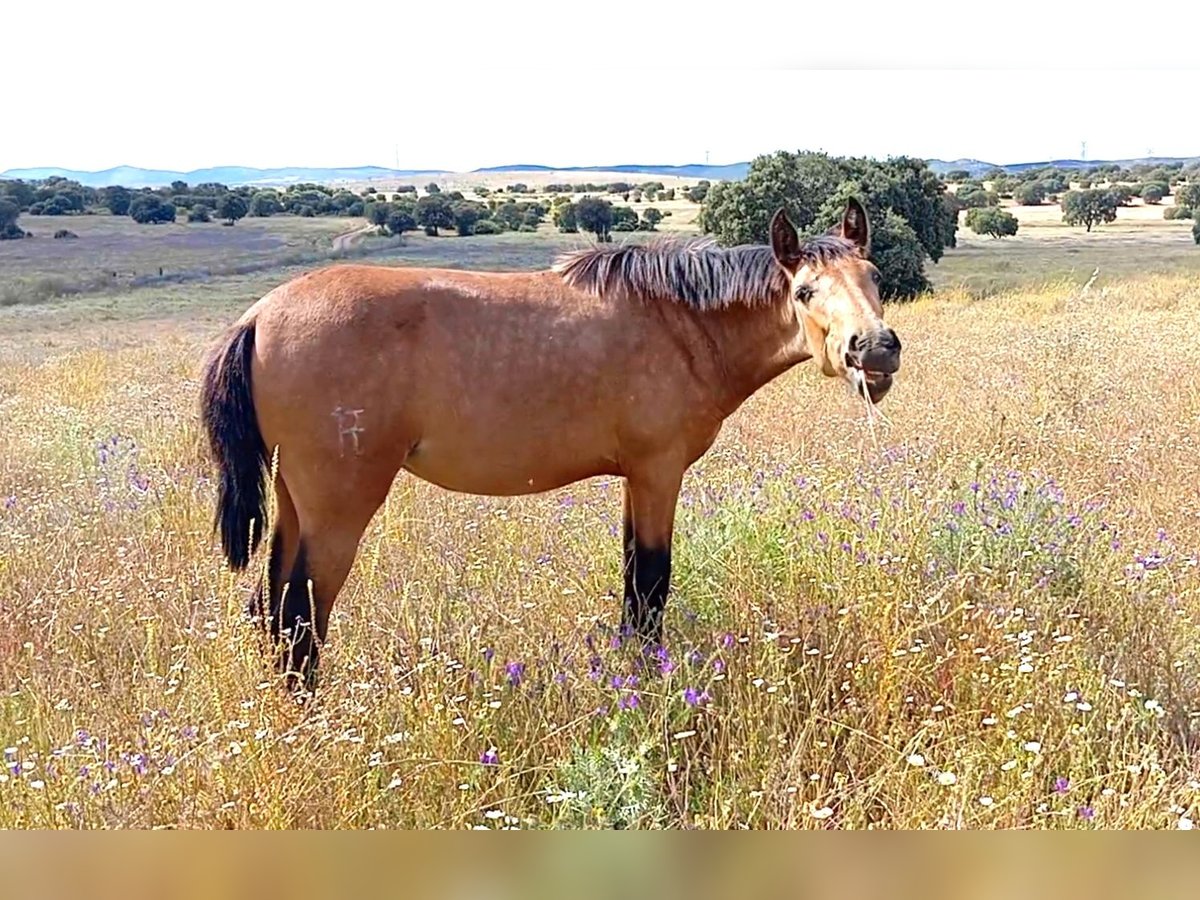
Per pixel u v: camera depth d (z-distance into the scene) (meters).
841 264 4.50
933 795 3.41
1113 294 21.08
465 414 4.46
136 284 36.97
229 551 4.47
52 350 20.97
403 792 3.55
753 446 8.28
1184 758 3.86
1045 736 3.83
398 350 4.35
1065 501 6.15
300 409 4.29
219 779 3.22
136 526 6.53
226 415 4.39
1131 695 3.98
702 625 4.88
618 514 6.27
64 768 3.38
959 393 10.24
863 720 3.96
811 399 10.36
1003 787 3.43
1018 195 82.38
